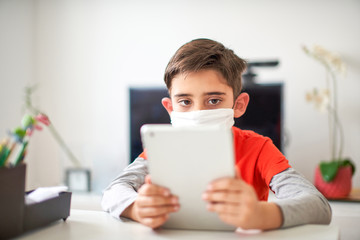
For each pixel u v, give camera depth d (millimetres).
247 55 2297
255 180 868
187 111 850
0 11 2307
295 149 2186
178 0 2432
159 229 575
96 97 2547
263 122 2008
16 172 518
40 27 2652
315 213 604
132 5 2510
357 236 1428
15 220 520
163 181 539
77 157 2312
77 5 2598
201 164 513
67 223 617
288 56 2225
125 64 2512
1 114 2293
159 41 2463
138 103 2189
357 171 2094
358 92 2107
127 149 2242
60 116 2598
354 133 2105
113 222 624
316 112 2164
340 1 2154
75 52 2594
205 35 2377
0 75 2295
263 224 533
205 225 561
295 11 2225
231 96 877
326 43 2172
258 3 2289
